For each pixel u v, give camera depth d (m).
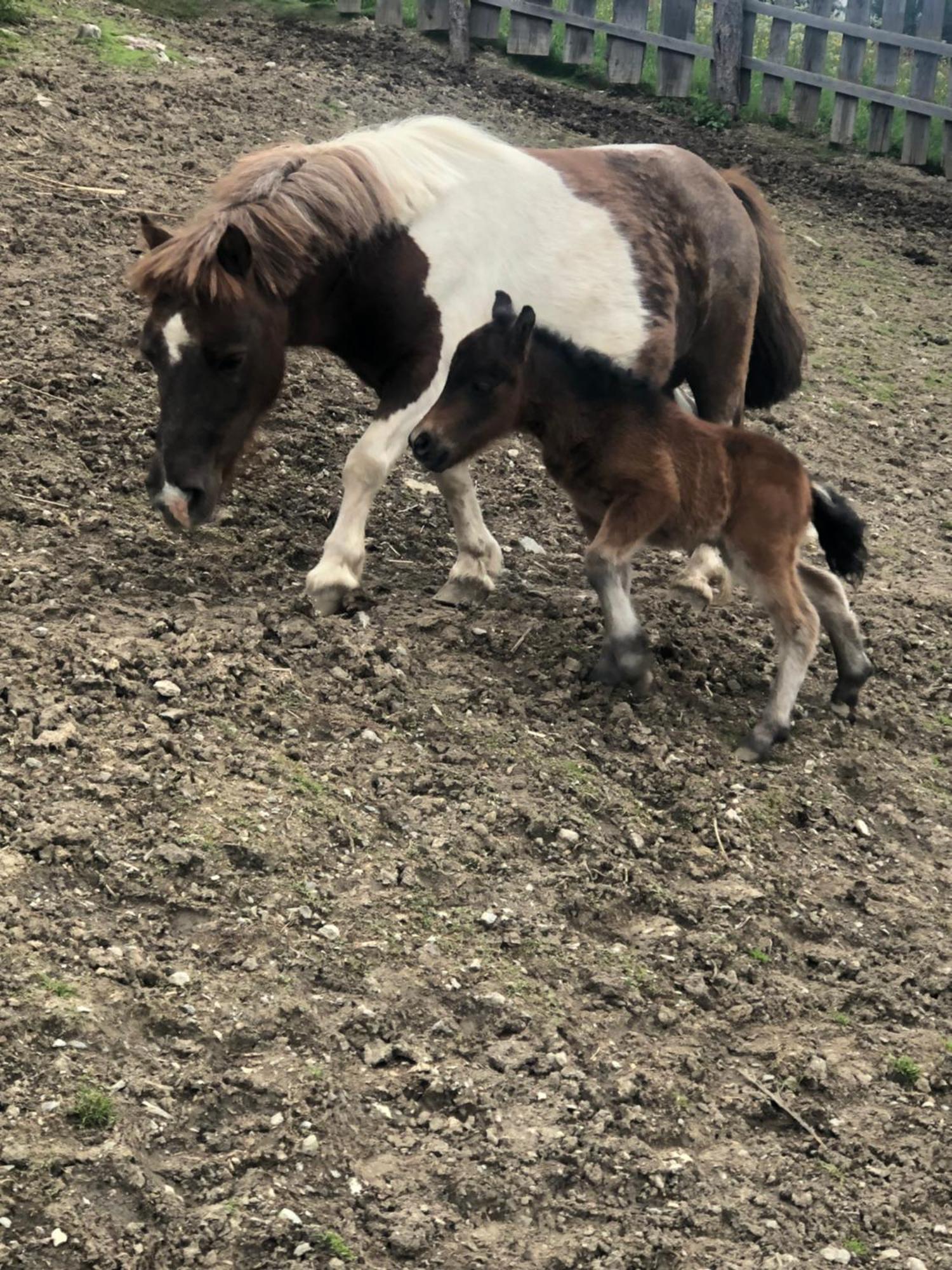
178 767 4.41
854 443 8.83
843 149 14.18
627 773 5.03
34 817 4.09
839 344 10.18
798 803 5.19
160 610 5.29
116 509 5.91
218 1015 3.67
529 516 6.94
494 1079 3.72
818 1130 3.89
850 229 12.48
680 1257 3.39
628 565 5.55
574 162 5.97
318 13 14.39
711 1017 4.18
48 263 7.75
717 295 6.30
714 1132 3.80
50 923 3.78
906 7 16.34
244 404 5.15
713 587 6.11
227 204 5.20
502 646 5.55
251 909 4.00
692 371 6.48
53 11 12.30
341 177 5.24
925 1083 4.11
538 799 4.74
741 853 4.83
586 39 14.38
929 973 4.54
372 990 3.87
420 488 6.84
